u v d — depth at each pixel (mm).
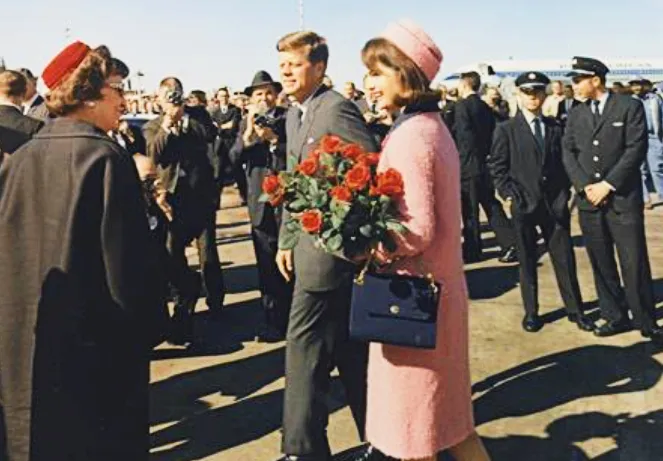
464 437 2295
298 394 2750
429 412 2188
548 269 6406
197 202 4441
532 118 4555
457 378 2246
